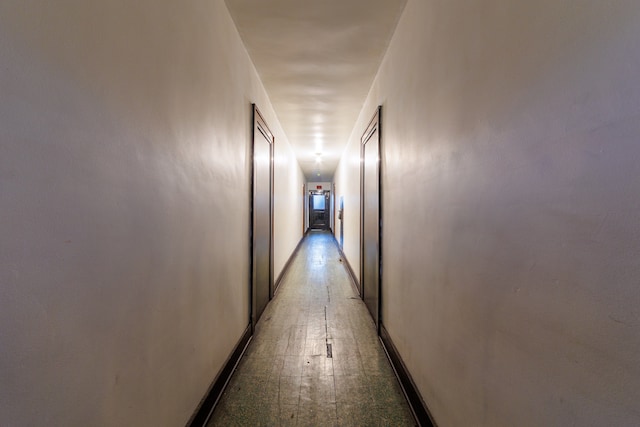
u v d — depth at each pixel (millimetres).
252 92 2545
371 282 3104
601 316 581
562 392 672
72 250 735
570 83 646
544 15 719
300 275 5000
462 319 1139
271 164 3578
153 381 1084
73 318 739
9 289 597
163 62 1143
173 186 1221
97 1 811
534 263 758
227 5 1848
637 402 519
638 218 513
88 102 781
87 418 783
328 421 1607
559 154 677
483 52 996
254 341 2547
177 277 1259
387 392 1856
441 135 1340
